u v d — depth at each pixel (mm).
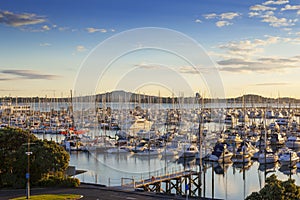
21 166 48094
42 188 47250
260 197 30766
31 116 157125
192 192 58188
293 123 140500
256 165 83062
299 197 30516
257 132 116438
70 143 94000
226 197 56562
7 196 41844
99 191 45406
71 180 48250
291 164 81000
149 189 52438
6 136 50938
